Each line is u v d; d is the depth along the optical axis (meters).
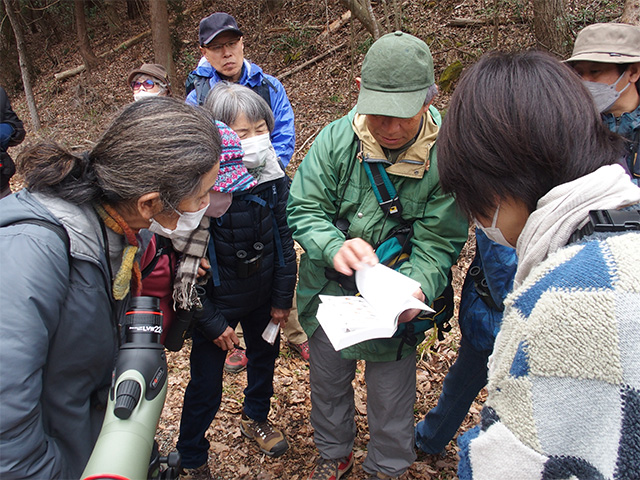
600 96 2.30
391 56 1.62
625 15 3.99
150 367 1.20
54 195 1.15
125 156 1.14
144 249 1.46
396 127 1.70
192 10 13.95
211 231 2.04
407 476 2.45
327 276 1.96
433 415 2.40
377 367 2.03
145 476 1.08
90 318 1.19
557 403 0.65
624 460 0.59
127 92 13.01
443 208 1.80
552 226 0.78
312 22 10.93
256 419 2.57
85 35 13.48
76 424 1.25
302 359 3.36
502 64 0.89
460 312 2.07
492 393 0.76
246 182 1.88
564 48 6.16
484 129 0.85
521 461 0.69
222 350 2.21
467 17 8.55
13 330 1.01
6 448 1.02
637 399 0.58
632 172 2.16
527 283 0.73
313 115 8.70
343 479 2.42
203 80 3.67
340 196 1.92
